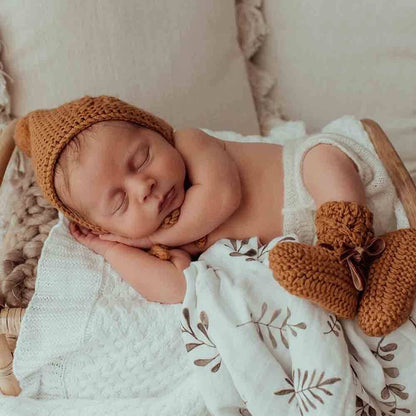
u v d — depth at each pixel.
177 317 0.87
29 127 0.98
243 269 0.88
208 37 1.29
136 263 0.91
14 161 1.17
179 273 0.90
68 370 0.89
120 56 1.21
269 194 0.97
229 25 1.34
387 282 0.78
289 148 1.00
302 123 1.30
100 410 0.88
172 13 1.24
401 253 0.80
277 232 0.97
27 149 1.02
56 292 0.88
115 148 0.89
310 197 0.95
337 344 0.78
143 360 0.87
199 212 0.91
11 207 1.12
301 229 0.96
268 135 1.41
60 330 0.85
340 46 1.41
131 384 0.89
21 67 1.16
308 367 0.77
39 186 1.03
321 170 0.92
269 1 1.42
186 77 1.28
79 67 1.18
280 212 0.96
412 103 1.41
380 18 1.35
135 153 0.90
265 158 1.00
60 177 0.91
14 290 0.88
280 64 1.48
